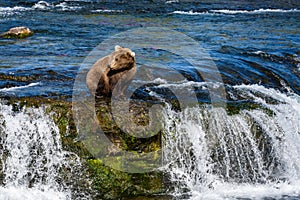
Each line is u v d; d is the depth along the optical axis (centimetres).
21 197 928
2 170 951
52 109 995
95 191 952
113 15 2886
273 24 2644
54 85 1216
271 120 1119
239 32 2334
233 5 3525
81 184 955
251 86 1373
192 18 2878
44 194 943
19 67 1412
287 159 1105
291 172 1100
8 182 949
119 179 963
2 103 1006
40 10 2984
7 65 1441
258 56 1717
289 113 1164
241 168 1070
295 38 2158
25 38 2023
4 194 928
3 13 2795
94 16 2823
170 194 977
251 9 3372
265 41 2066
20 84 1234
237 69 1524
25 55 1638
